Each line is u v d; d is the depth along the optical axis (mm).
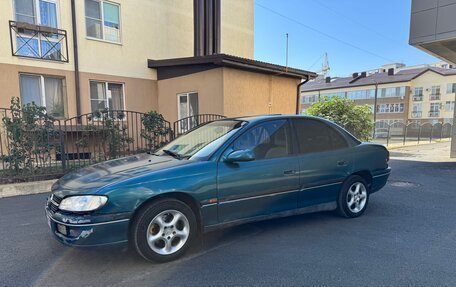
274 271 3076
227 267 3162
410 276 2979
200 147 3865
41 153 7238
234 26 16484
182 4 13914
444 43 9703
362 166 4707
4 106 9656
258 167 3754
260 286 2805
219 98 10758
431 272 3055
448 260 3314
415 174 8789
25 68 9977
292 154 4090
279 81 12945
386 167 5145
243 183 3645
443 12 9070
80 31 11016
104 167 3697
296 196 4094
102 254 3486
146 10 12648
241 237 3951
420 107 49125
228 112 10859
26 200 5898
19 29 9828
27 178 6707
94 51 11359
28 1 9977
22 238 4008
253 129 3930
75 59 10898
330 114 16109
